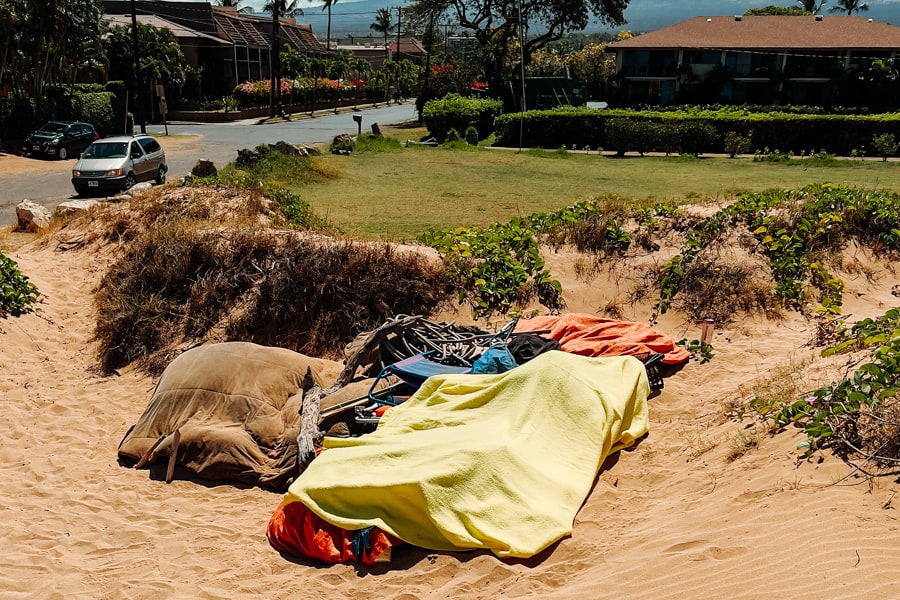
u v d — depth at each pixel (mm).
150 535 6660
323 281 11820
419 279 12000
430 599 5148
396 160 33344
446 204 21750
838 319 10039
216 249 12578
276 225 14891
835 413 6160
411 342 9812
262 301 11789
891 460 5312
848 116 36438
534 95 54062
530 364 7301
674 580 4707
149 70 50438
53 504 7445
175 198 15766
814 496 5324
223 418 8508
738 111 40188
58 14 36656
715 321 11250
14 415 9562
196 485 7824
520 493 5902
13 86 39906
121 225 15188
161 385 9023
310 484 6133
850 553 4508
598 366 7914
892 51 49656
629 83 54375
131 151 24172
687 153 36750
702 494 6055
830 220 12617
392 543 5773
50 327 12234
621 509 6203
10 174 28141
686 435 7535
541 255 12766
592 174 29250
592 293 12070
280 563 6016
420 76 86438
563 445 6711
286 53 71750
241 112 57750
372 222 18656
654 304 11781
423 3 59844
